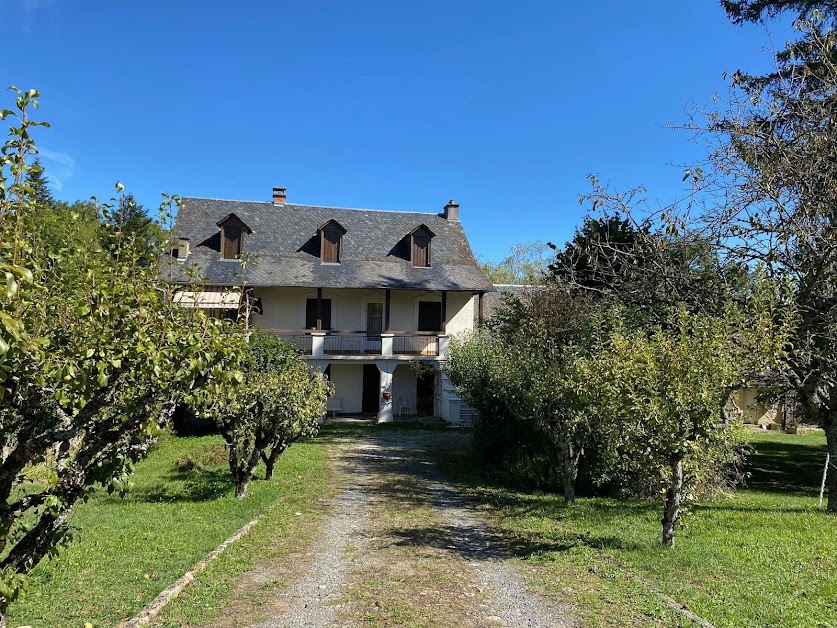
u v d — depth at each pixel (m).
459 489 14.30
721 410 8.84
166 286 6.22
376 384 30.95
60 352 4.77
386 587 7.14
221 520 10.50
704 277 12.11
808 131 10.84
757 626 5.77
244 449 12.88
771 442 25.61
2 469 4.16
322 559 8.34
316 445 21.09
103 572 7.46
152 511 11.18
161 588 6.91
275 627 5.91
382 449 20.59
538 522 10.89
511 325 20.44
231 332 6.68
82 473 4.67
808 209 10.34
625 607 6.38
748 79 15.27
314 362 27.83
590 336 14.17
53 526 4.54
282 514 11.16
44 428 4.78
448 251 32.72
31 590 6.76
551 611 6.33
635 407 8.26
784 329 9.07
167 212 6.99
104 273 5.33
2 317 2.97
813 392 11.80
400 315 30.45
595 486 13.92
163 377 4.94
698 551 8.47
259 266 27.97
